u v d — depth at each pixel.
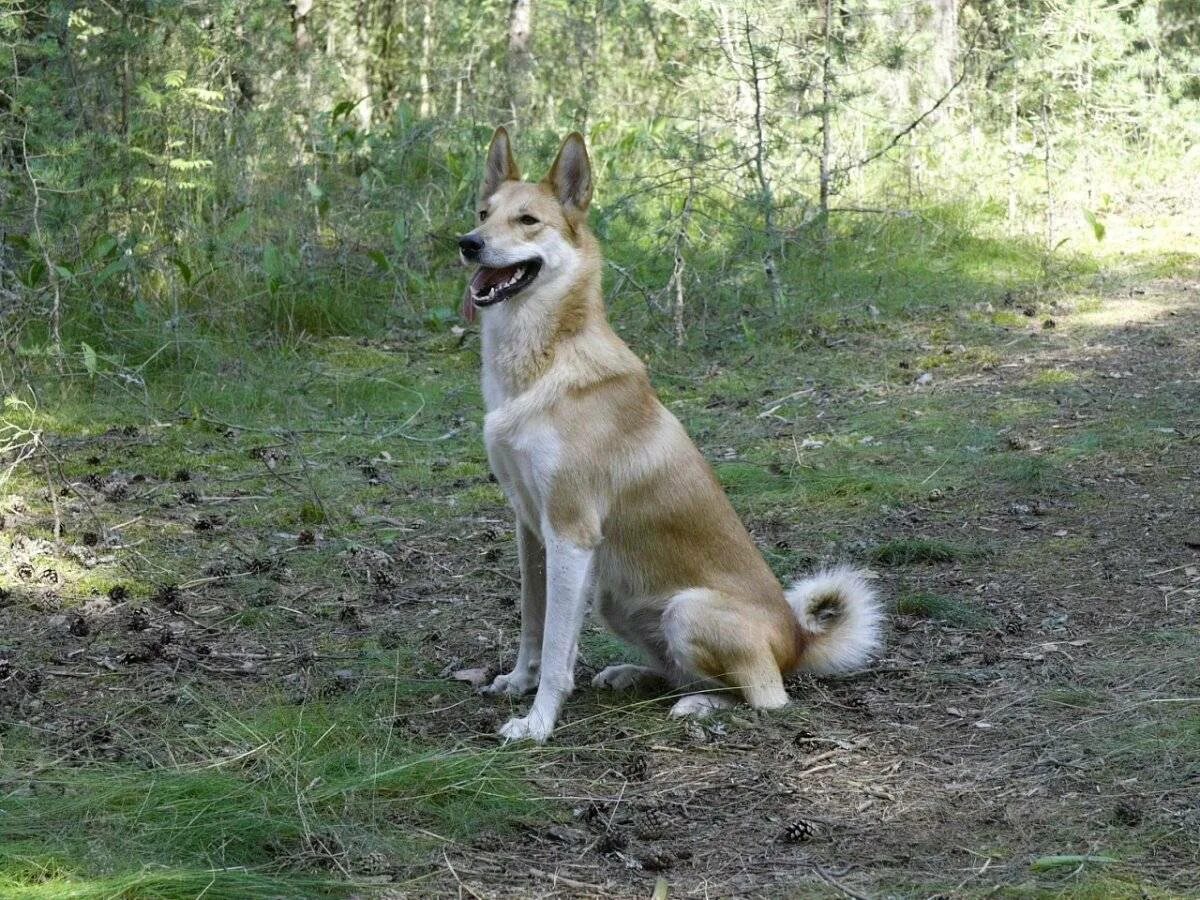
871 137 13.99
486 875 3.41
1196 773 3.84
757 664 4.47
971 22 17.75
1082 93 14.49
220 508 6.84
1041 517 6.66
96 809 3.59
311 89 12.34
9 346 8.34
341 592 5.73
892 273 12.28
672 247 10.92
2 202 8.95
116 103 10.34
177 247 10.21
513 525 6.70
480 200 4.76
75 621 5.16
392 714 4.39
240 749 4.07
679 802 3.85
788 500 7.09
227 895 3.16
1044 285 12.33
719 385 9.49
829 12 11.51
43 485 7.00
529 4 16.00
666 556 4.49
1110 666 4.73
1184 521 6.38
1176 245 13.76
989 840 3.55
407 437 8.18
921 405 8.84
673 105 14.12
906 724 4.39
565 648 4.34
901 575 5.98
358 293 10.91
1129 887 3.23
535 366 4.36
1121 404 8.61
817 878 3.37
